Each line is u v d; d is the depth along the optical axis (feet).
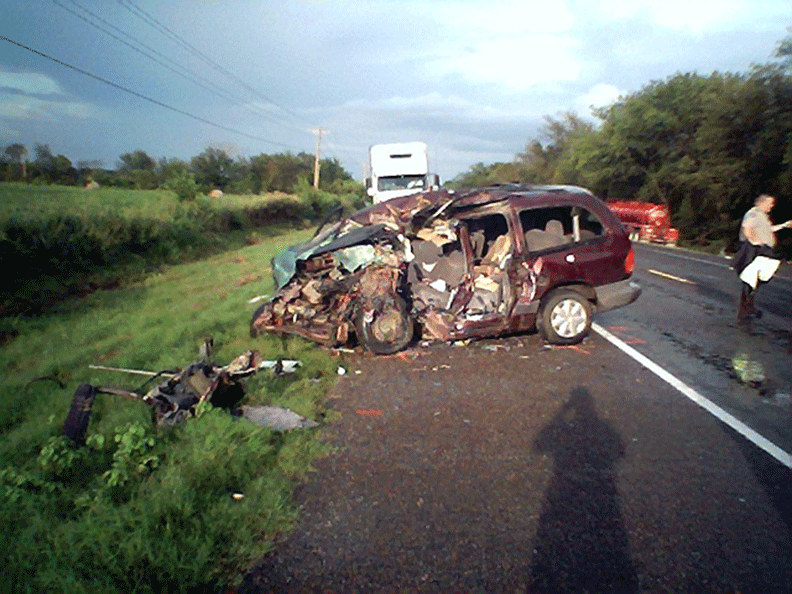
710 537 11.63
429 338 25.75
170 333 28.73
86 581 9.83
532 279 25.03
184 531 11.47
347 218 28.14
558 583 10.34
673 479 14.02
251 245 89.51
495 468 14.69
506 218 25.32
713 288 41.60
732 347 25.84
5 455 15.31
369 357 24.82
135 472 13.80
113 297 43.83
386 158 83.30
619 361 23.75
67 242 51.70
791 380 21.34
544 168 222.48
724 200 78.69
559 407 18.83
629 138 110.63
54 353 27.22
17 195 89.35
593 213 26.40
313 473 14.55
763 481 13.89
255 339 26.58
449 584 10.36
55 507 12.43
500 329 25.30
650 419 17.78
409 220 26.32
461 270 28.07
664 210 91.09
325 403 19.48
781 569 10.61
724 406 18.81
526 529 12.00
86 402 16.33
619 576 10.51
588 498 13.19
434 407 18.98
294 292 26.07
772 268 30.09
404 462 15.11
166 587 10.02
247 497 12.96
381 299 24.63
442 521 12.32
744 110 74.23
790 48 70.85
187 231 75.31
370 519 12.44
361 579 10.53
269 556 11.23
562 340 25.66
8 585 9.74
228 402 18.21
